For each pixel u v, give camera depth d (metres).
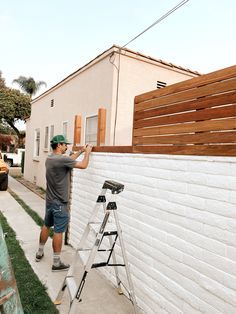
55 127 11.84
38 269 4.43
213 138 2.44
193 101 2.69
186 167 2.74
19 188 13.78
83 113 8.93
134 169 3.62
